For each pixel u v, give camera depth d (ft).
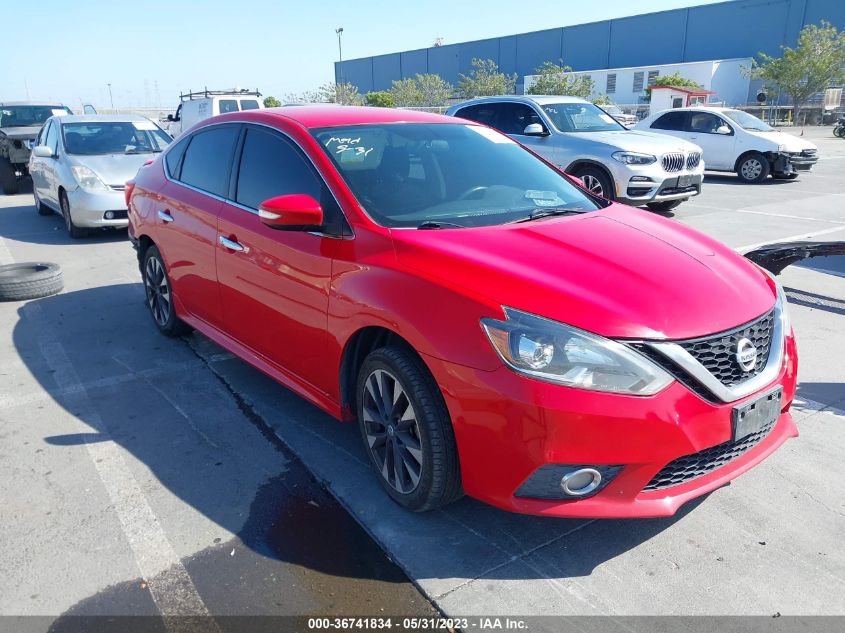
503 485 8.24
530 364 7.88
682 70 149.07
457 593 8.29
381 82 240.12
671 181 32.35
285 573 8.68
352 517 9.81
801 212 35.24
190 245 14.33
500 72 206.18
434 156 12.26
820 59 130.11
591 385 7.78
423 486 9.18
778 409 9.09
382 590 8.37
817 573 8.59
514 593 8.29
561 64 167.94
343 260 10.10
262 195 12.34
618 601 8.14
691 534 9.37
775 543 9.16
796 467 11.00
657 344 7.97
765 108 134.51
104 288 22.08
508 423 7.98
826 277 22.18
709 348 8.27
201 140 14.90
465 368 8.26
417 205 10.91
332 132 11.95
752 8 157.17
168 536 9.42
